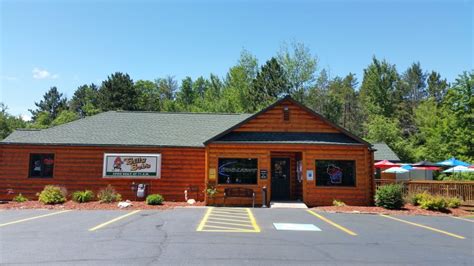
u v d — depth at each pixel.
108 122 23.75
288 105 20.92
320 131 20.73
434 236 11.52
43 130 22.42
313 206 19.30
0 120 49.34
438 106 57.19
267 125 20.72
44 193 18.70
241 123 20.52
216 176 19.50
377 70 61.34
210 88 59.62
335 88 62.81
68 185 20.77
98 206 17.69
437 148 38.62
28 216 14.48
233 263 7.67
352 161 19.91
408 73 83.00
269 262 7.83
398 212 17.39
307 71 49.75
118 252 8.42
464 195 20.20
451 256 8.82
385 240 10.63
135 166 20.92
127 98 59.12
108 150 21.14
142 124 23.80
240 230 11.70
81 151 21.05
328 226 12.95
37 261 7.60
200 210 17.00
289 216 15.31
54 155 20.98
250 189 19.34
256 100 49.16
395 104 60.66
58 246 8.99
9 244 9.20
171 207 18.02
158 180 21.11
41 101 85.12
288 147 19.70
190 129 23.50
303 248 9.26
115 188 20.84
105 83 59.84
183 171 21.31
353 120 59.31
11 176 20.69
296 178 21.48
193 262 7.68
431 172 31.39
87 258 7.87
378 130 40.62
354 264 7.85
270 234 11.12
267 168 19.59
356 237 10.99
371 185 19.92
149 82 76.94
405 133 56.66
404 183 21.22
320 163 19.83
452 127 37.62
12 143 20.66
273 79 48.97
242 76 52.19
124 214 15.22
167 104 65.94
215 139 19.89
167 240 9.86
